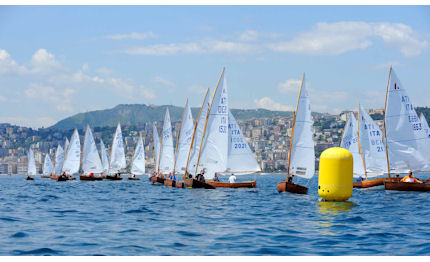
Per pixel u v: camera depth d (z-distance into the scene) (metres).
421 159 44.16
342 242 17.23
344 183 29.36
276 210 27.97
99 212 27.91
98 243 17.39
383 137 45.12
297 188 41.62
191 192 45.50
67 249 16.34
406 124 44.28
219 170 49.91
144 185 71.06
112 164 100.38
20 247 16.69
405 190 41.59
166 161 79.38
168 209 29.41
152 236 18.84
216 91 49.66
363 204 30.77
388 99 44.59
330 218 23.62
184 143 64.75
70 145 98.50
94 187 65.44
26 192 52.56
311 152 42.16
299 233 19.19
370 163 53.09
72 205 32.97
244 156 51.22
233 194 42.12
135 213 27.27
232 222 22.91
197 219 24.25
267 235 18.84
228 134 50.88
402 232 19.09
